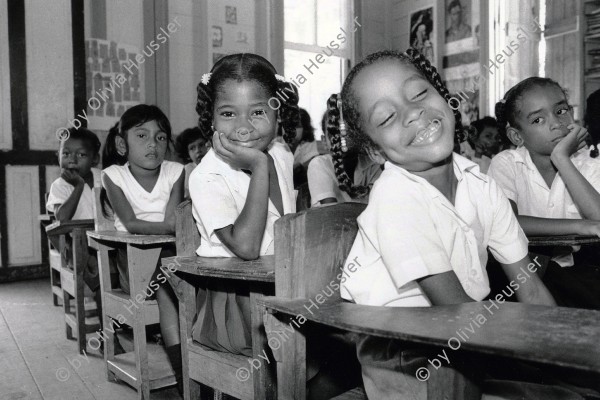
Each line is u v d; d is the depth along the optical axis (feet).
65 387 7.01
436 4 20.13
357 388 4.23
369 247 3.58
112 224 7.89
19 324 10.32
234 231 4.50
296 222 3.55
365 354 3.50
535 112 6.13
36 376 7.45
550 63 16.93
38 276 15.80
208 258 4.70
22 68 15.65
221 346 4.63
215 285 4.71
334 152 4.54
